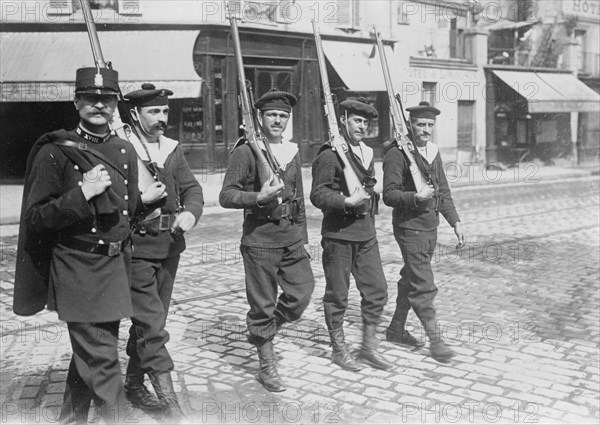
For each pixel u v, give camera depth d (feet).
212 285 21.36
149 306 11.23
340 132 13.96
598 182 55.42
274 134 12.84
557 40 66.74
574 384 12.84
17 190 38.58
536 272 22.43
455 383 12.88
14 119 39.11
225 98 40.96
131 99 11.54
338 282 13.52
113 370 10.26
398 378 13.10
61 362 14.21
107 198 10.02
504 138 44.50
